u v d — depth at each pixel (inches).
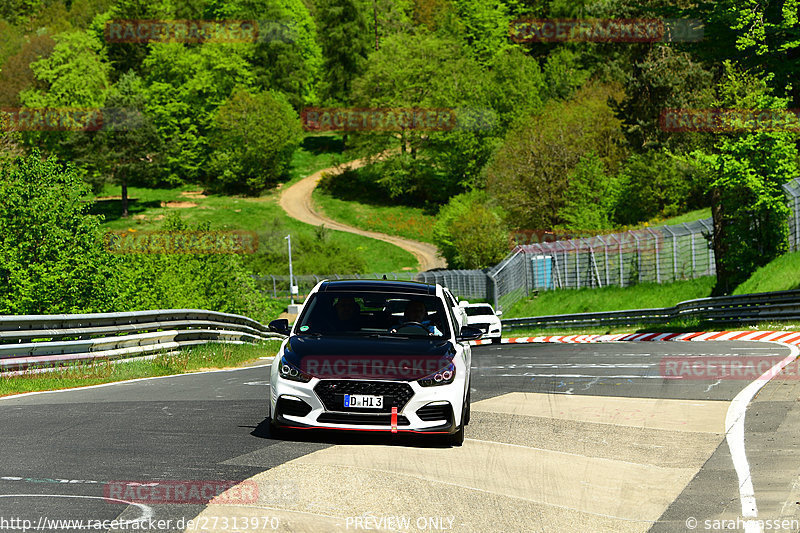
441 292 752.3
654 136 6028.5
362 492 476.7
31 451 580.4
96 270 3110.2
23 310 2970.0
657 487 514.6
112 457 561.0
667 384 1021.2
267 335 2620.6
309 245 7372.1
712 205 2965.1
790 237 2733.8
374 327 713.0
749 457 589.0
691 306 2642.7
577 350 1871.3
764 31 3412.9
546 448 636.1
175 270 3634.4
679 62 5984.3
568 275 4498.0
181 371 1401.3
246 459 561.0
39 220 3061.0
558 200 6067.9
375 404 621.6
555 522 435.2
